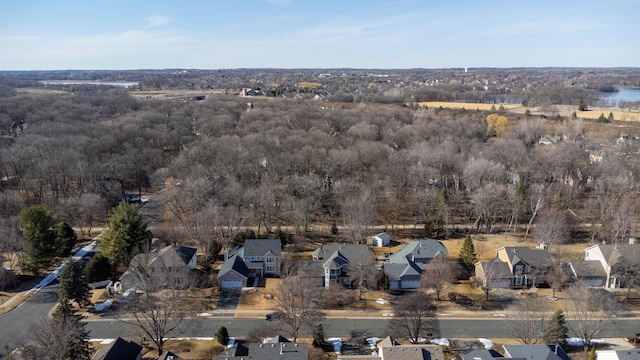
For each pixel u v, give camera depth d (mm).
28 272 85875
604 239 99938
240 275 81688
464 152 136250
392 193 115875
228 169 120812
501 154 132000
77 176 121938
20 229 90250
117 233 84938
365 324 70812
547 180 125875
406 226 109188
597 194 116375
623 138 165500
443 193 107812
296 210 104875
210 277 83875
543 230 96000
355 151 133375
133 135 156125
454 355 62500
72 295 71875
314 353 62656
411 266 83125
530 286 82438
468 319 72062
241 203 106625
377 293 80500
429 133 166125
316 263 84375
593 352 57844
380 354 58656
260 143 142875
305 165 129250
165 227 100312
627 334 67625
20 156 123562
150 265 80500
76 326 59656
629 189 113250
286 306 66625
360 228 96000
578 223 109938
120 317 71312
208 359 61156
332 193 119750
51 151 127812
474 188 116000
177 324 65188
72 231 96812
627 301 76938
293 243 99062
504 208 109375
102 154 136500
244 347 58812
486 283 78938
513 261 82375
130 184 131875
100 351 57844
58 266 88875
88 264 82375
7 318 70500
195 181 107812
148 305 65938
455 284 83875
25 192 123000
